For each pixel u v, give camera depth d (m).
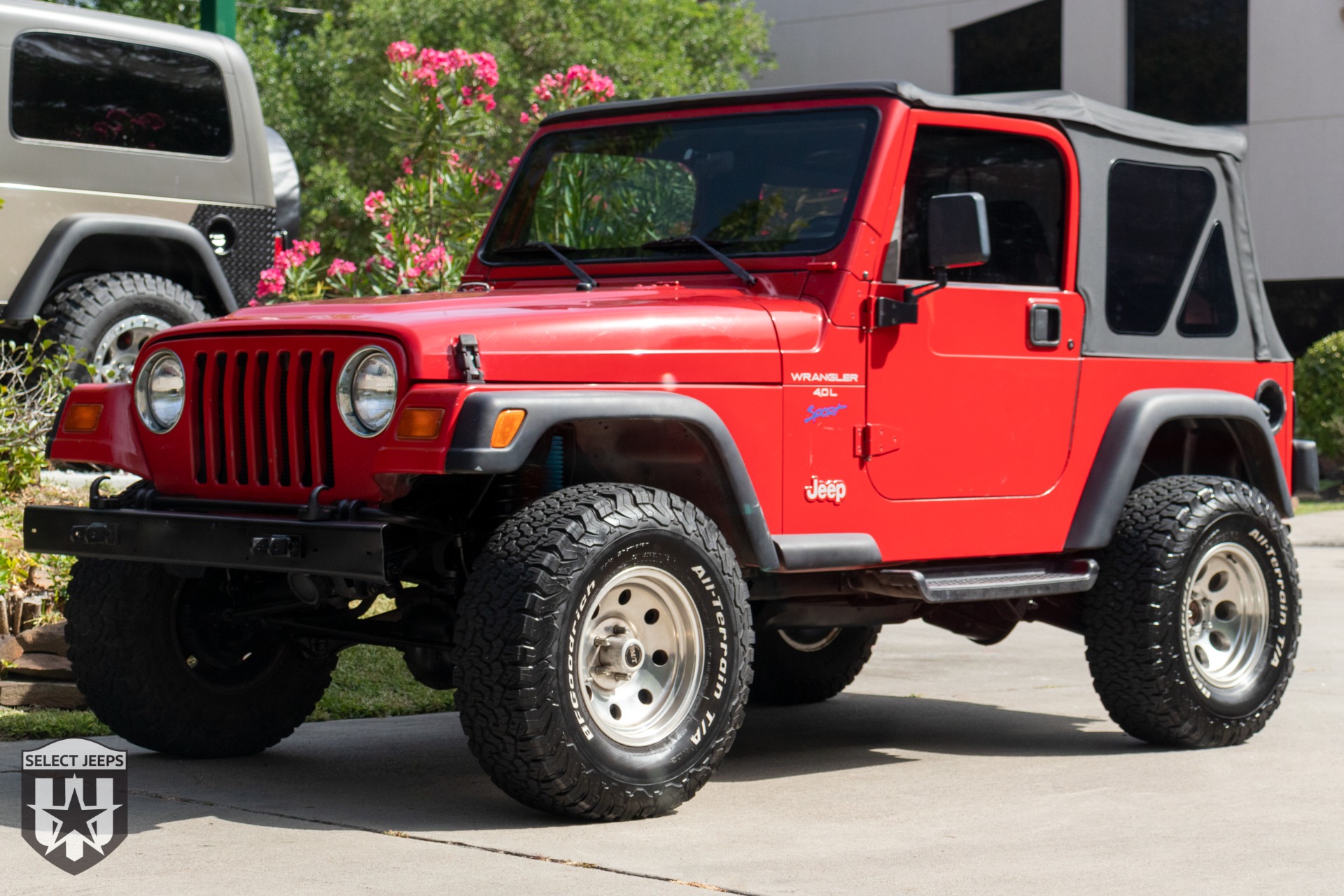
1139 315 5.96
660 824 4.43
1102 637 5.74
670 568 4.48
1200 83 19.78
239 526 4.36
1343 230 18.94
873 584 5.17
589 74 10.27
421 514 4.57
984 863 3.99
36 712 5.98
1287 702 6.89
